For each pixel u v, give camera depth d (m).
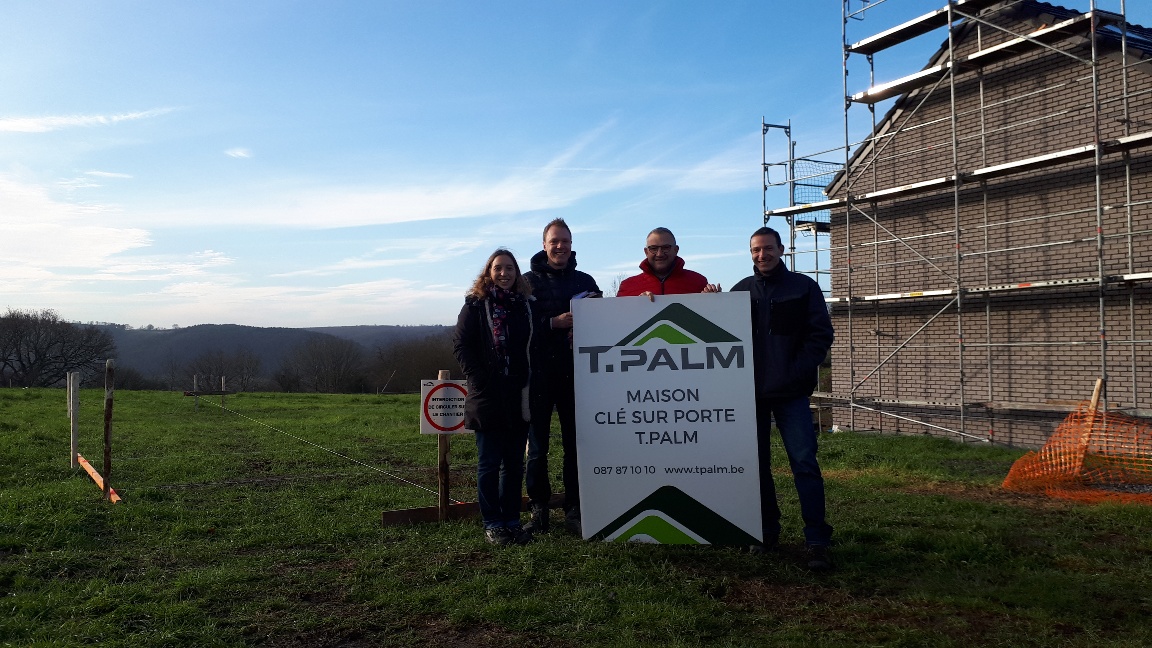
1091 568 4.86
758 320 5.09
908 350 14.58
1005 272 13.04
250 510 6.55
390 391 50.66
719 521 5.01
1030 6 12.99
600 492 5.16
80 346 59.84
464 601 4.13
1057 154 11.77
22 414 17.69
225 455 10.45
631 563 4.74
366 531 5.72
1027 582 4.48
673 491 5.08
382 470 9.34
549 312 5.62
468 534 5.59
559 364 5.63
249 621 3.91
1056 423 12.17
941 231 14.05
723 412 5.04
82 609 3.99
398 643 3.66
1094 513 6.44
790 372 4.92
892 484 8.38
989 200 13.34
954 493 7.85
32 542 5.29
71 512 6.07
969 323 13.55
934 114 14.45
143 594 4.23
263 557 5.05
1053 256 12.38
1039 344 12.46
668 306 5.14
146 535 5.64
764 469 5.28
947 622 3.86
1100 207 11.17
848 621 3.89
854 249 15.69
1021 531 5.83
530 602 4.08
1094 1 11.20
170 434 13.52
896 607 4.09
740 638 3.67
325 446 11.84
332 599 4.26
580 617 3.93
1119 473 8.60
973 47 13.80
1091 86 12.07
